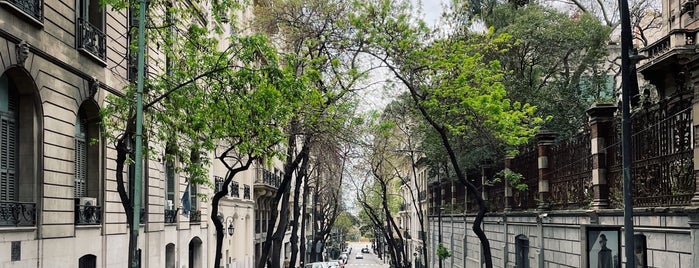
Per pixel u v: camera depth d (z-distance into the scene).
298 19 23.75
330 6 22.98
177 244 26.73
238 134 16.86
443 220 47.72
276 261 27.72
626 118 11.27
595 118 17.27
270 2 25.42
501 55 29.44
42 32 15.46
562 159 20.44
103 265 19.28
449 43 22.53
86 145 19.12
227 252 35.84
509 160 26.88
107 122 15.66
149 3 16.05
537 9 30.66
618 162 16.39
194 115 16.19
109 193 19.73
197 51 16.50
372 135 32.75
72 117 17.28
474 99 20.77
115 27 20.17
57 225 16.33
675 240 13.56
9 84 15.12
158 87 15.45
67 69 16.92
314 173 54.66
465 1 29.62
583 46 29.56
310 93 20.17
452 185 42.44
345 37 22.64
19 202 14.75
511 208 27.23
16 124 15.42
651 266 14.73
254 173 44.84
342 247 127.44
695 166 12.63
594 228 14.47
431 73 21.02
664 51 21.64
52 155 16.16
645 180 14.95
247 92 16.08
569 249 19.39
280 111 16.75
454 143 29.30
